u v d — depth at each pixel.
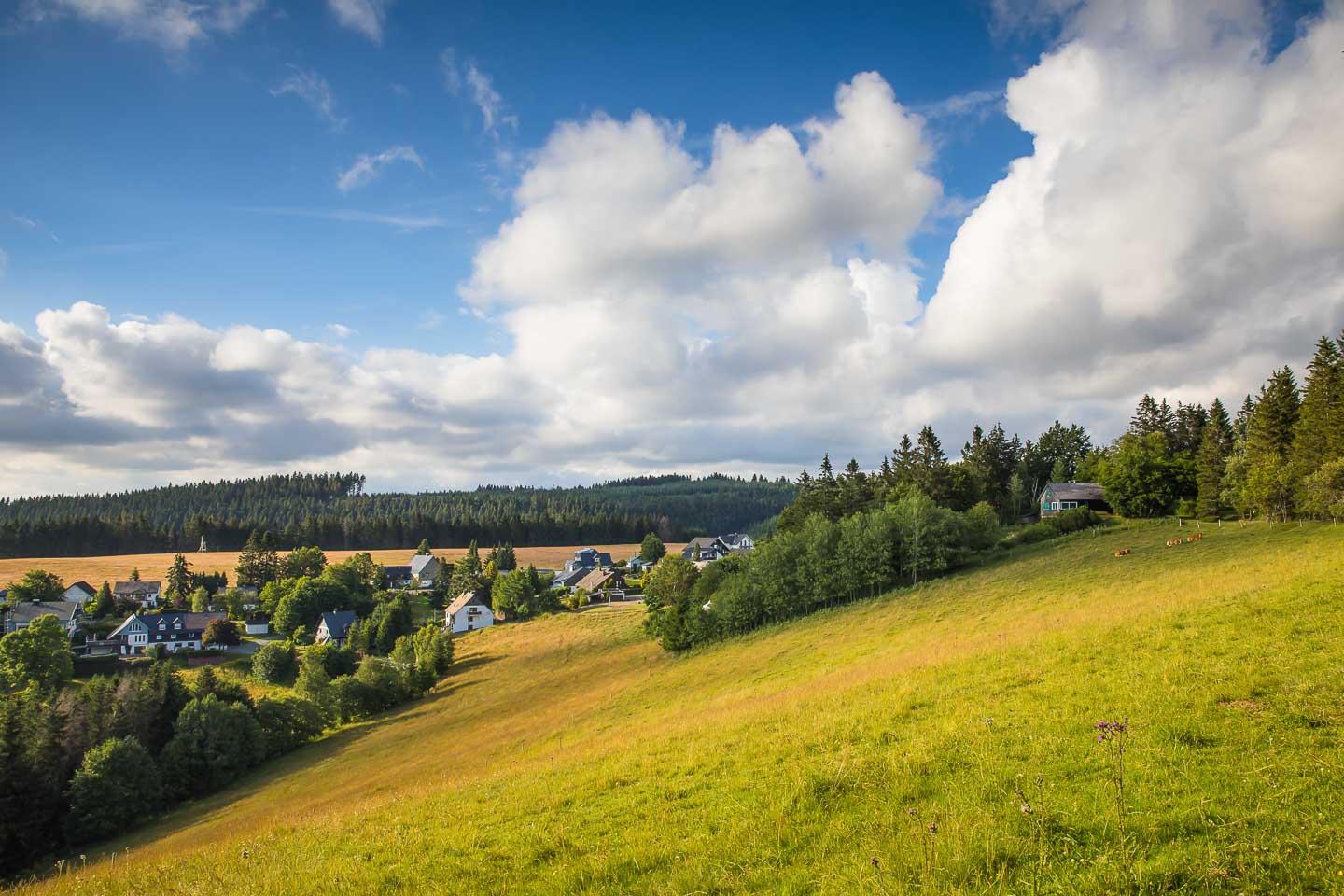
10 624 107.31
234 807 45.91
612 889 9.53
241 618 127.81
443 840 13.35
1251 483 69.62
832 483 111.69
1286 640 15.78
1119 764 9.92
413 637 96.50
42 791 45.75
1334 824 7.88
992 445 127.06
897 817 10.06
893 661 27.33
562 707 52.19
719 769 15.11
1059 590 48.16
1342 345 70.25
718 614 70.12
